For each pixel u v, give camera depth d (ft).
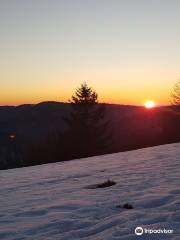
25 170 79.46
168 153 77.66
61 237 24.93
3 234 27.17
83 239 24.02
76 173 60.34
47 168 77.36
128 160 73.36
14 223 29.89
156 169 53.67
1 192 47.88
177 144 101.14
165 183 40.83
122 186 41.73
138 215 27.91
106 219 27.96
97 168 64.59
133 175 50.14
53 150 151.64
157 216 27.14
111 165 67.21
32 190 46.85
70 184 48.57
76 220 28.60
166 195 33.68
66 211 31.83
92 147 153.48
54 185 49.32
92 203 33.78
